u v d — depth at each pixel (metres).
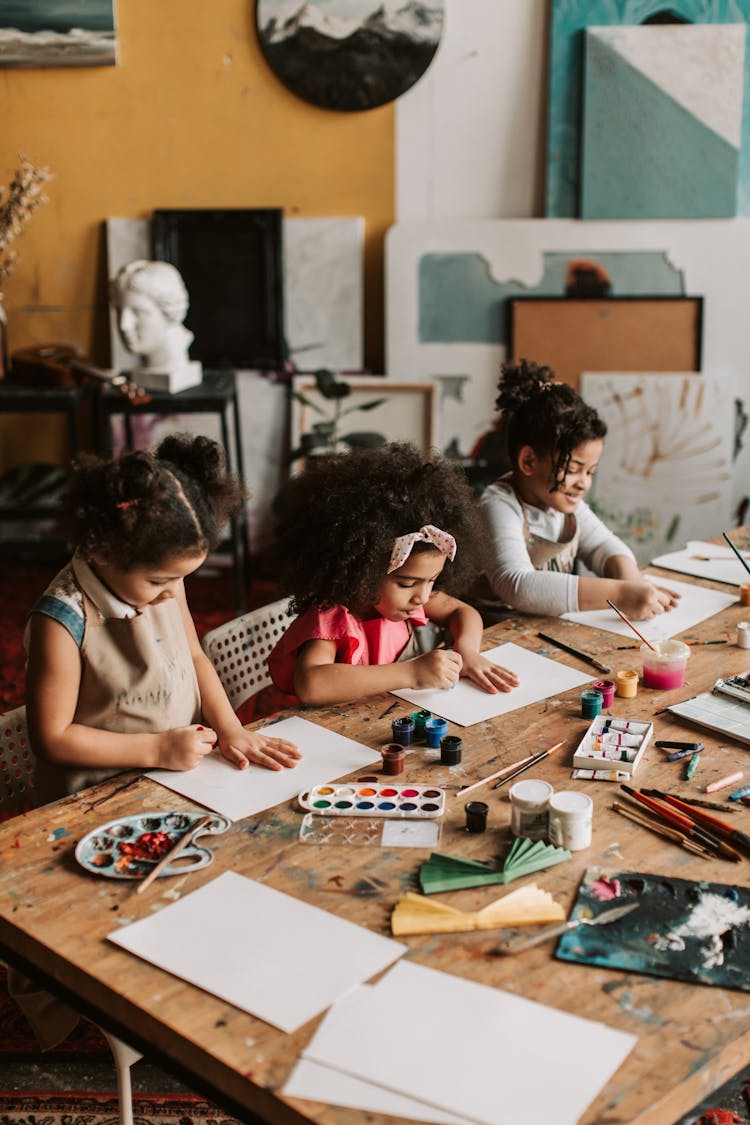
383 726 1.69
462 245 4.12
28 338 4.36
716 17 3.91
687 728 1.69
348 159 4.15
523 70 4.02
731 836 1.37
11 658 3.64
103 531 1.43
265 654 2.11
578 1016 1.07
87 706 1.67
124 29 4.04
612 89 3.95
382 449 1.94
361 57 4.00
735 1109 1.79
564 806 1.35
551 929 1.19
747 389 4.17
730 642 2.02
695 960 1.15
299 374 4.26
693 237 4.05
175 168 4.19
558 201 4.10
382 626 1.93
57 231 4.25
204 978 1.13
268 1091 0.99
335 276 4.21
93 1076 1.93
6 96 4.12
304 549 1.82
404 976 1.13
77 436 3.79
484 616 2.40
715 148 3.97
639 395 4.16
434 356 4.21
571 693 1.81
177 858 1.35
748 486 4.26
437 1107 0.97
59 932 1.21
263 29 3.99
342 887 1.28
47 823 1.43
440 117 4.09
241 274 4.19
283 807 1.46
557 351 4.17
